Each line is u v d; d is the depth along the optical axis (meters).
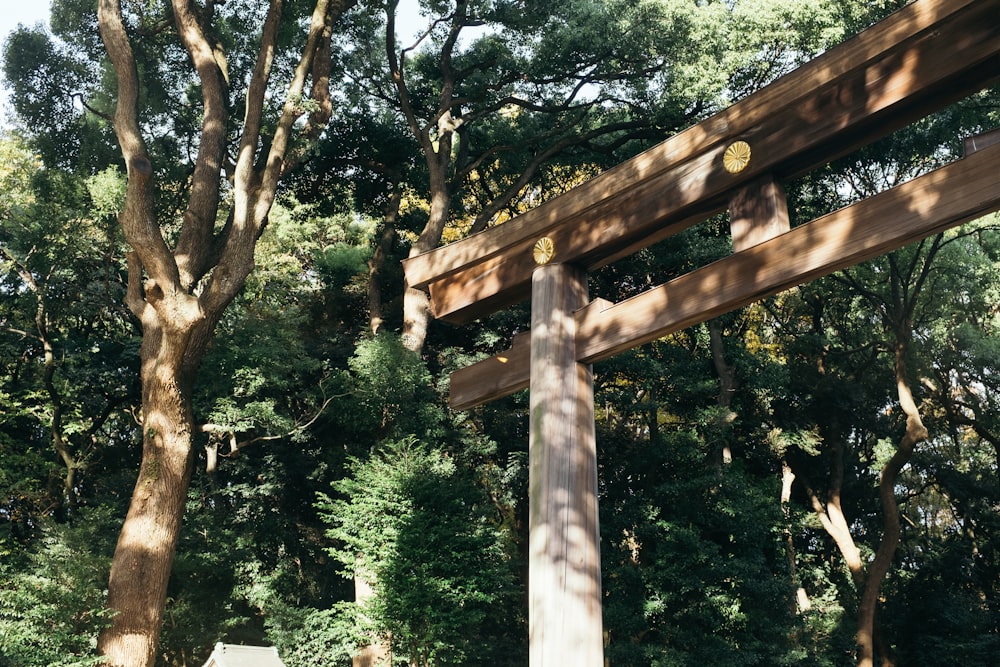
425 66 21.88
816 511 22.66
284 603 17.69
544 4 19.34
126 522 13.23
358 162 22.14
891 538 19.44
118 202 14.98
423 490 13.73
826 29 16.41
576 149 22.62
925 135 18.73
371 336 20.12
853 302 23.66
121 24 14.70
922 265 21.64
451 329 21.36
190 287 14.88
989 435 23.34
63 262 18.12
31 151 19.39
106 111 16.73
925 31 4.23
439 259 6.30
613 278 21.34
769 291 4.63
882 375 23.56
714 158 4.95
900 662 20.86
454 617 12.92
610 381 21.47
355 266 22.41
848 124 4.43
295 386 20.41
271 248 22.84
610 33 18.34
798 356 24.23
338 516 14.20
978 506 23.05
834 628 19.41
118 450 21.19
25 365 20.30
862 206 4.31
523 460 19.31
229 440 20.45
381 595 13.05
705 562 17.06
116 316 20.62
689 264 20.05
